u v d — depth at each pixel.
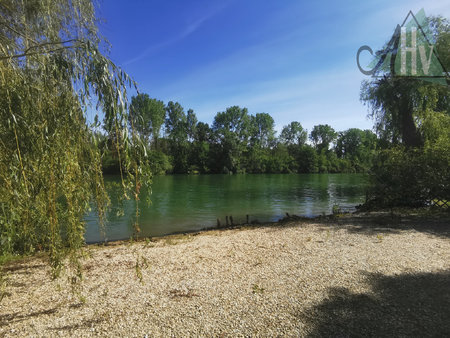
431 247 5.44
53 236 2.54
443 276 3.95
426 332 2.64
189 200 17.84
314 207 14.80
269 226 8.92
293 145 82.44
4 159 2.26
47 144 2.34
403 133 14.10
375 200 11.22
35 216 2.83
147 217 11.83
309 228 7.91
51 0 3.09
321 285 3.81
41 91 2.45
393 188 10.31
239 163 66.25
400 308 3.10
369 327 2.76
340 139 87.62
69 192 2.52
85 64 2.33
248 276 4.27
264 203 16.39
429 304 3.16
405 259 4.75
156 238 7.87
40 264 5.24
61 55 2.36
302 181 38.91
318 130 90.44
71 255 2.79
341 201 17.19
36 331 2.87
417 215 8.91
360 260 4.79
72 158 2.51
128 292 3.82
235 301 3.41
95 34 3.38
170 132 71.94
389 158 10.52
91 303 3.51
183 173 64.50
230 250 5.92
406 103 13.48
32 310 3.36
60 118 2.39
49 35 2.96
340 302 3.29
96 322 3.02
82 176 2.84
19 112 2.34
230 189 26.19
